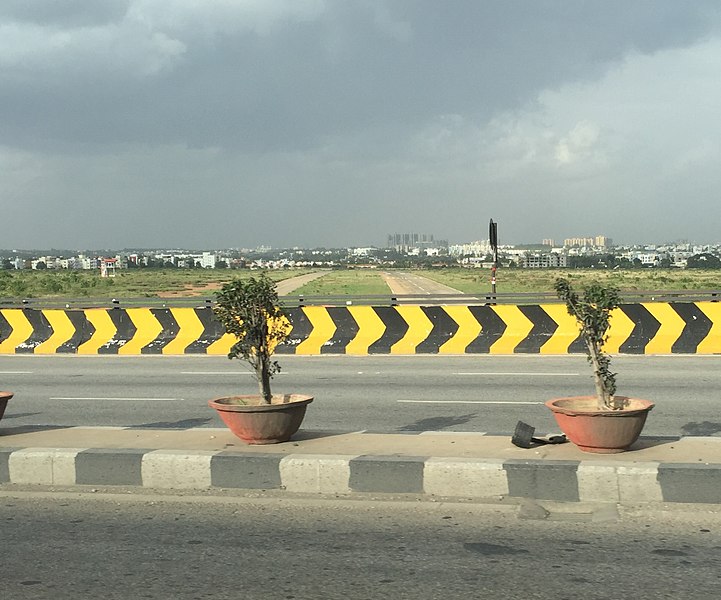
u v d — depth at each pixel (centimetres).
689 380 1435
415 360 1814
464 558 562
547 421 1070
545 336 1908
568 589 505
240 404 891
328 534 620
